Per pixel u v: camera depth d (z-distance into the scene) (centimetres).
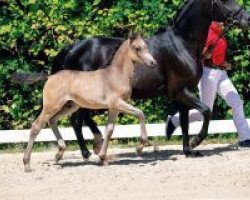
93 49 1502
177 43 1481
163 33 1498
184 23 1482
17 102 1734
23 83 1437
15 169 1427
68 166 1444
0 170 1420
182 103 1502
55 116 1452
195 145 1502
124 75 1394
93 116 1719
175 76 1484
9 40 1703
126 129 1705
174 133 1728
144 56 1379
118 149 1661
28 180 1307
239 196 1134
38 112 1741
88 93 1398
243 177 1270
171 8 1678
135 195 1159
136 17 1686
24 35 1695
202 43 1483
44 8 1702
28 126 1750
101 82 1400
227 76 1612
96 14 1705
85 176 1322
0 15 1716
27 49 1720
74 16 1708
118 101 1394
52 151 1680
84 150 1510
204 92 1569
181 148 1644
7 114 1761
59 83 1400
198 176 1288
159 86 1498
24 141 1716
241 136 1611
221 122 1717
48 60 1723
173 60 1480
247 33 1686
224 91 1588
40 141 1722
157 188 1206
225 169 1341
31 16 1695
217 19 1482
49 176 1337
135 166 1405
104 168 1396
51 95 1398
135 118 1723
